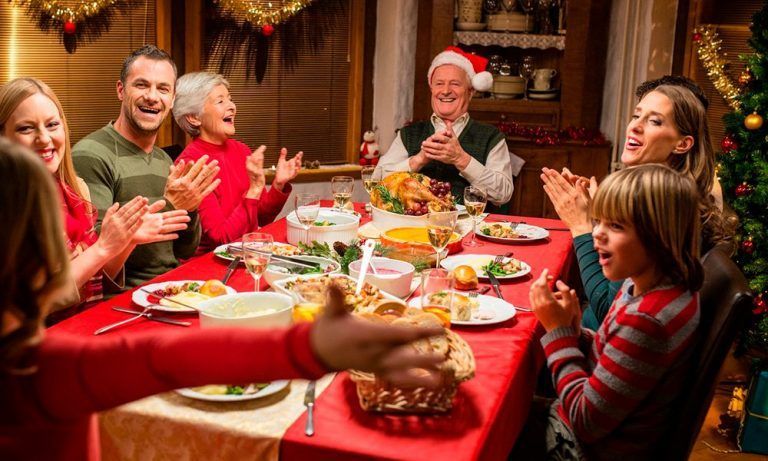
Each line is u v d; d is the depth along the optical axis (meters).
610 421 1.53
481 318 1.93
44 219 0.75
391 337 0.72
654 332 1.50
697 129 2.27
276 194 3.18
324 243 2.37
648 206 1.51
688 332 1.53
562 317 1.69
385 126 5.02
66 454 0.79
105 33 4.02
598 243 1.61
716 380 1.55
